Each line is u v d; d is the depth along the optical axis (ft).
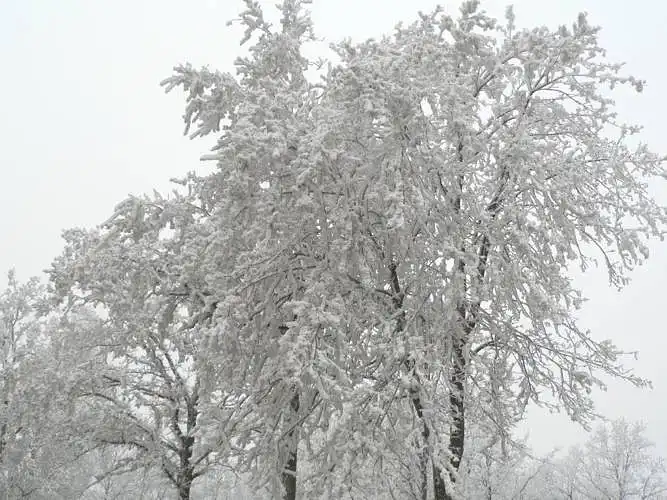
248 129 18.54
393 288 23.24
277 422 20.39
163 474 36.04
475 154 23.18
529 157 22.80
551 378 26.11
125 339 31.53
